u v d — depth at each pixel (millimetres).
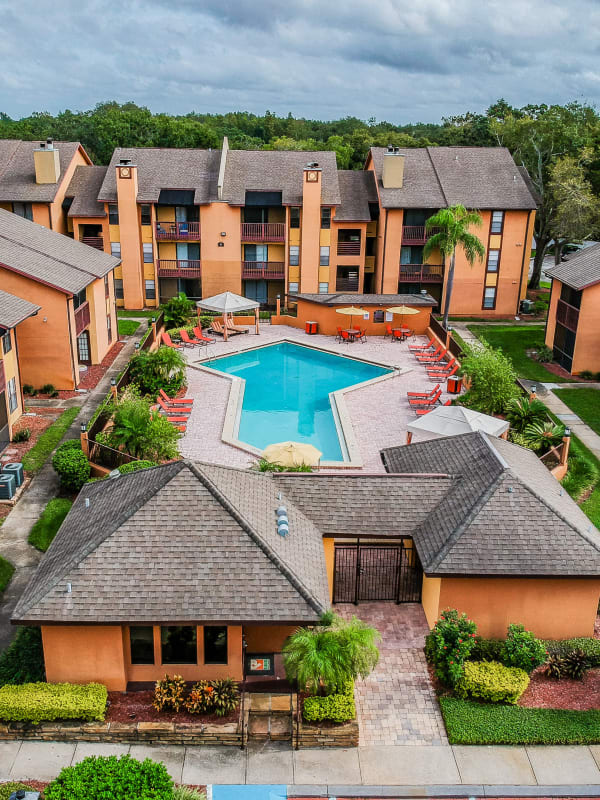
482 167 53219
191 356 41688
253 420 32906
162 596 15578
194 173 52469
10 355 29891
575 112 61125
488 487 19031
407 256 53594
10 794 13203
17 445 28828
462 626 16781
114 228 50938
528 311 53750
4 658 17156
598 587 17688
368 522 19125
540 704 16203
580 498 26078
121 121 85438
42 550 22188
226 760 14625
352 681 15578
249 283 55125
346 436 30281
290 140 95625
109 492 19453
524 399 30875
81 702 15172
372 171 54844
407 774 14344
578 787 14133
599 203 51375
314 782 14133
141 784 12219
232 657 16156
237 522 16844
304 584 15938
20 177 50969
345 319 47000
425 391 36344
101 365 39469
